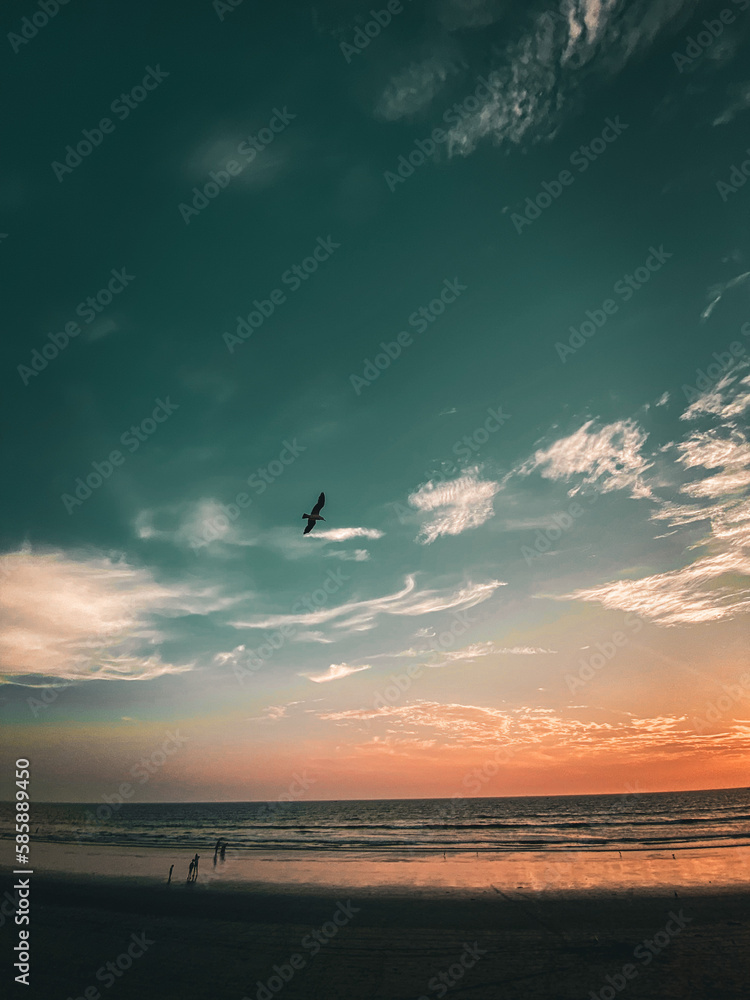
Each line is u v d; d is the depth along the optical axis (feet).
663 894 77.05
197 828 234.99
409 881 92.63
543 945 59.16
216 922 70.59
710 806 320.70
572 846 137.49
